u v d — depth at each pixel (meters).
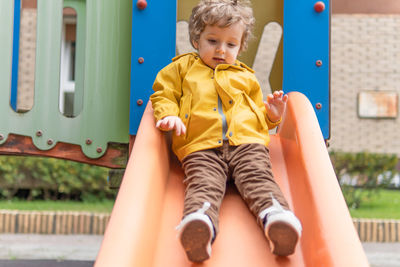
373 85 8.01
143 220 1.43
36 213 4.99
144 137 1.80
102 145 2.47
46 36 2.49
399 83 7.97
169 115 1.83
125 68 2.50
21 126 2.46
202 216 1.39
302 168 1.70
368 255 4.12
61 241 4.56
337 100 8.00
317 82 2.38
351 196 6.03
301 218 1.61
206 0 2.01
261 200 1.56
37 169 5.91
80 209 5.41
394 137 7.98
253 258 1.48
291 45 2.39
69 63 7.75
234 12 1.90
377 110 7.98
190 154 1.79
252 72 2.14
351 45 8.02
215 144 1.81
